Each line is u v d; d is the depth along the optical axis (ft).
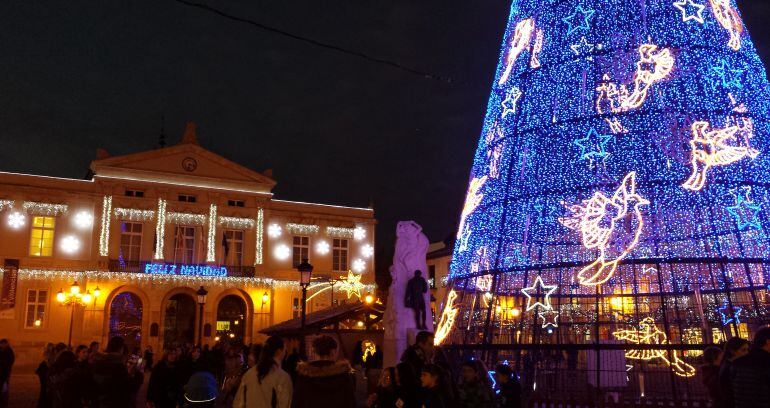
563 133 57.11
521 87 61.21
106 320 149.48
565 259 62.64
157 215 158.30
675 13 57.36
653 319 56.85
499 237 58.29
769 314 54.29
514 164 59.52
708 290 60.44
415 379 24.26
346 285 175.11
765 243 52.85
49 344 49.67
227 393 36.68
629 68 56.80
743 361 23.13
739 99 55.67
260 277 165.58
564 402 43.70
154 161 160.97
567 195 55.93
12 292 141.79
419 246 64.13
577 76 58.03
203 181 164.86
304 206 177.17
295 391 25.66
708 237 56.54
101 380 31.96
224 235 164.45
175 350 40.93
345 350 93.91
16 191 147.43
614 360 48.55
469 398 26.05
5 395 51.52
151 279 154.20
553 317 64.69
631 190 53.78
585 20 59.16
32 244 147.84
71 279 148.46
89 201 153.79
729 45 57.31
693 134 53.72
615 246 56.65
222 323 164.55
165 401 39.60
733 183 53.62
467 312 61.16
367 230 183.11
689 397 43.88
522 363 52.08
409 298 61.62
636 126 55.16
